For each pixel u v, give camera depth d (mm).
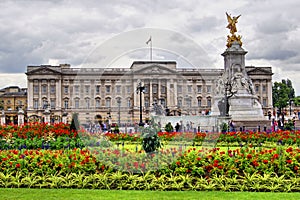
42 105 119562
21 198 10539
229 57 44594
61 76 110688
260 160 12242
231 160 12055
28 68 120750
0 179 11953
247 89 42656
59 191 11281
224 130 25344
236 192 11141
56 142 19188
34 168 12312
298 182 11445
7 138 19500
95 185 11625
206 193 11016
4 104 137250
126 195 10789
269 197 10602
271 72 127562
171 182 11492
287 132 25562
